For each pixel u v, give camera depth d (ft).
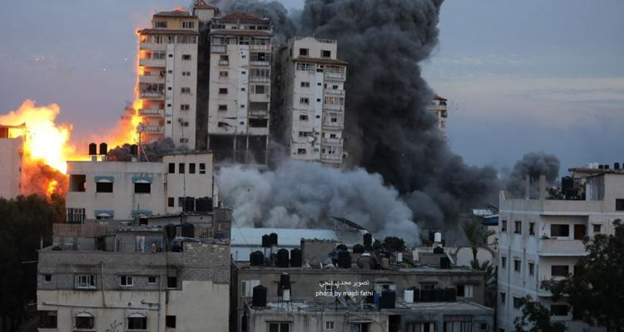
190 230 508.12
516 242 575.79
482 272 543.39
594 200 550.77
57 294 463.01
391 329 481.46
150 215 606.14
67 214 625.41
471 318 489.26
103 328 463.42
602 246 491.31
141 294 465.88
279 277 517.96
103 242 497.46
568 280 499.10
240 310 487.20
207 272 470.39
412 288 525.34
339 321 469.57
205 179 639.76
